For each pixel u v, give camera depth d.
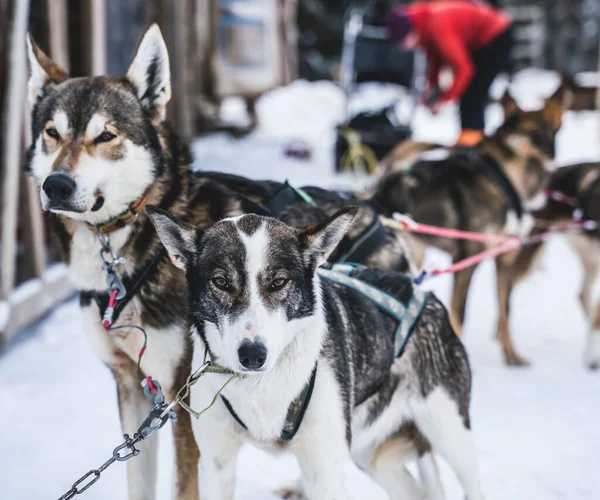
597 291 5.91
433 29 7.27
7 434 3.57
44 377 4.20
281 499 3.02
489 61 7.54
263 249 2.15
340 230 2.26
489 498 3.02
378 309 2.59
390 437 2.72
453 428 2.64
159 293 2.66
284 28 13.85
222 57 11.40
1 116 4.16
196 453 2.69
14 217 4.30
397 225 3.48
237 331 2.07
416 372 2.62
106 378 4.21
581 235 5.11
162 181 2.74
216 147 10.86
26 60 4.49
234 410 2.25
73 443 3.50
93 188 2.54
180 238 2.27
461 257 4.69
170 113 9.88
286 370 2.21
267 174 9.06
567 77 8.15
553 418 3.80
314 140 12.24
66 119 2.57
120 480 3.19
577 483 3.15
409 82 9.71
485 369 4.51
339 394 2.28
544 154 4.85
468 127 7.79
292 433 2.26
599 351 4.52
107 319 2.60
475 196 4.63
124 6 7.43
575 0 29.30
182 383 2.70
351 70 9.68
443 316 2.72
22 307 4.49
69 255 2.74
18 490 3.10
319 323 2.25
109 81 2.68
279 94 15.81
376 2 9.84
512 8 29.30
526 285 6.17
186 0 10.32
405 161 5.47
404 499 2.75
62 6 5.03
